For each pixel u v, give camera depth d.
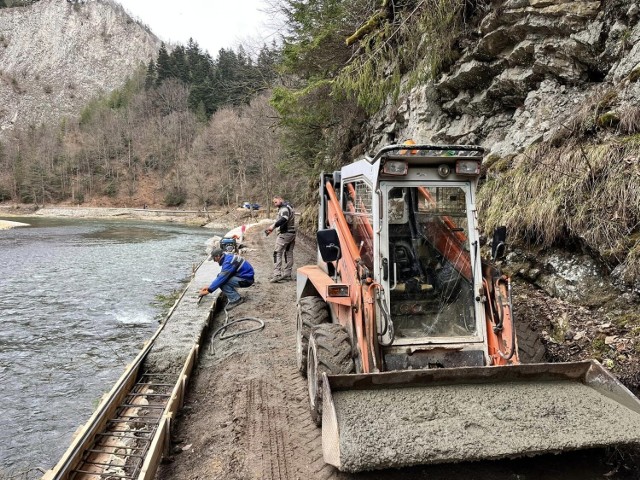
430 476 2.99
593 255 4.65
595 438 2.61
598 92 5.43
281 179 35.69
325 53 11.87
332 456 2.61
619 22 5.33
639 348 3.74
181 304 7.90
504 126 7.33
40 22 158.75
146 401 4.81
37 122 126.12
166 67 94.94
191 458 3.60
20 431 5.02
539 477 2.95
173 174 74.50
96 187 72.81
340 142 14.42
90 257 18.38
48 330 8.57
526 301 5.02
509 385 3.08
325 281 4.65
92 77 148.12
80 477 3.55
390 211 3.49
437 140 8.60
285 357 5.53
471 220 3.45
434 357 3.34
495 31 6.66
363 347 3.34
